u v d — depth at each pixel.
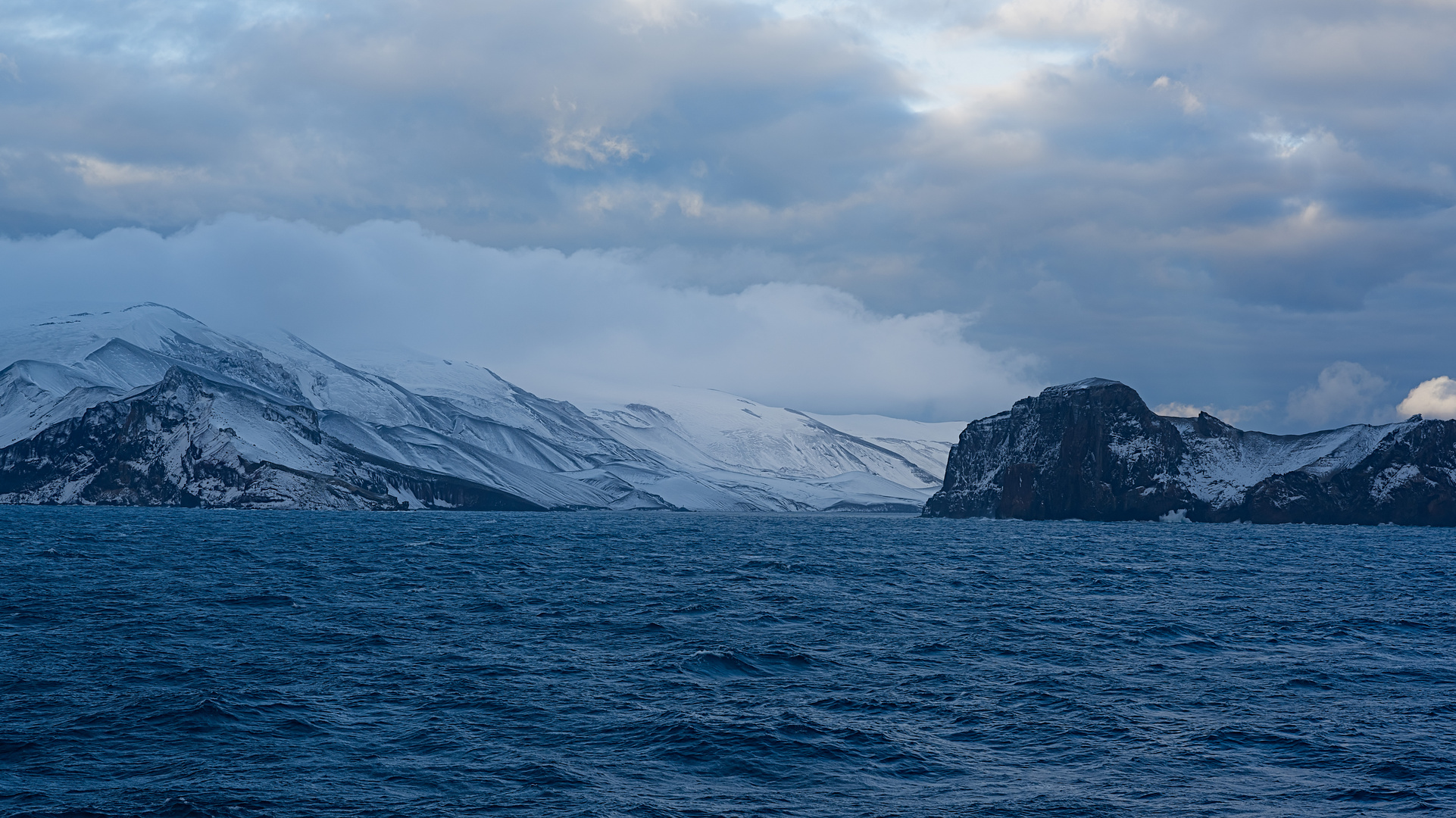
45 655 56.06
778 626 71.00
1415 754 40.25
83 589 85.69
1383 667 57.81
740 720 44.12
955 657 59.72
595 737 41.78
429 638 63.69
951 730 43.50
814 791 35.75
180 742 40.28
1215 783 36.84
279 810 33.06
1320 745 41.44
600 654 59.25
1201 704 48.28
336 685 50.00
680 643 62.91
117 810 32.97
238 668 53.53
